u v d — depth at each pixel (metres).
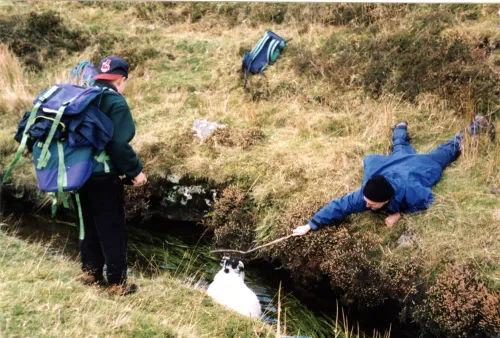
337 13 8.51
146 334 3.56
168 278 4.81
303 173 5.88
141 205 6.25
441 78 6.56
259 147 6.39
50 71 8.55
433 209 5.04
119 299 4.07
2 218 6.18
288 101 7.29
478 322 4.29
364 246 4.95
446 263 4.66
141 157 6.44
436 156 5.55
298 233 5.05
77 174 3.56
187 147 6.51
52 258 4.73
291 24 8.71
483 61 6.52
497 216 4.88
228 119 7.05
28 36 8.88
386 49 7.27
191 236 6.14
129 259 5.62
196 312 4.13
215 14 9.73
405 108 6.57
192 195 6.20
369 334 4.77
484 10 7.50
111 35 9.12
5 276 4.01
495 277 4.43
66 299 3.77
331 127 6.64
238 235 5.70
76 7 10.24
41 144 3.57
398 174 5.11
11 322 3.34
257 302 4.58
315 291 5.24
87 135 3.55
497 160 5.45
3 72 8.14
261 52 7.92
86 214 4.05
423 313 4.53
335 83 7.25
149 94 7.87
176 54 8.71
